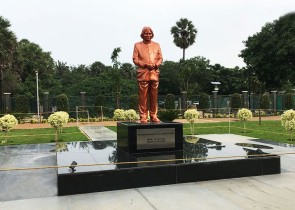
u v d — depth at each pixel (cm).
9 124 1242
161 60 849
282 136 1345
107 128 1820
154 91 840
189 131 1611
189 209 478
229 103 3141
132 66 4906
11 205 508
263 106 3083
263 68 3291
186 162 638
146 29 834
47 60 4534
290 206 486
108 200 525
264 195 542
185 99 3041
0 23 2838
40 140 1309
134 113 1711
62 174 556
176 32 4438
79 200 528
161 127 774
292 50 2909
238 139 1153
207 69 4781
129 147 753
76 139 1321
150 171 604
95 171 573
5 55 2766
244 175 666
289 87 4156
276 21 3078
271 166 684
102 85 3103
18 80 3350
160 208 484
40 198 542
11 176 685
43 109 2800
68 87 3662
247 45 3425
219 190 573
